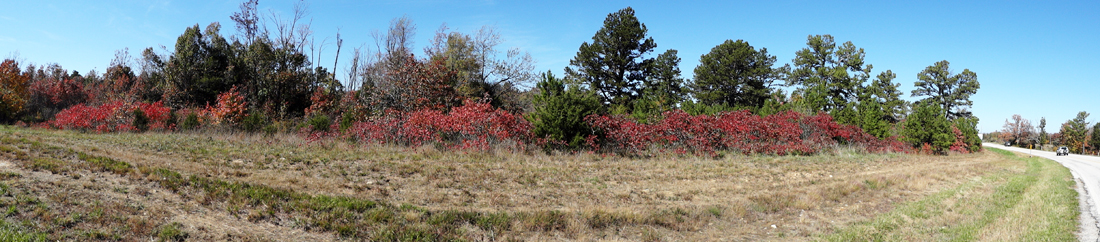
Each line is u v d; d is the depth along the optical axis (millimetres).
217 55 32594
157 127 19031
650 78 41656
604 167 13891
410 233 6434
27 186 6805
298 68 32375
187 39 30656
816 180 13328
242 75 31781
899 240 7164
